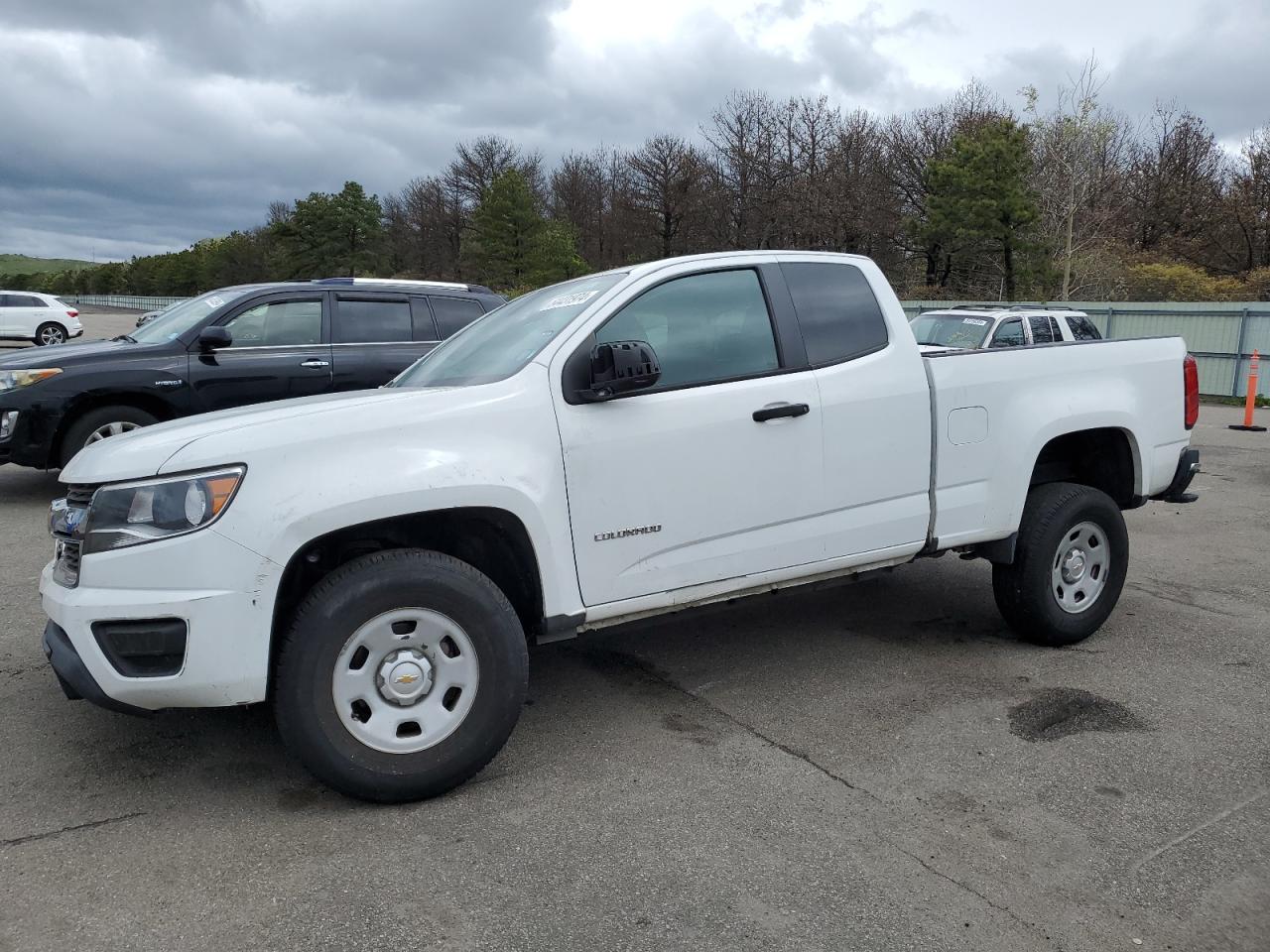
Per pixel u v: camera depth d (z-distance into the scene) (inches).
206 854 117.6
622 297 151.4
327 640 122.9
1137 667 184.7
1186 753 147.3
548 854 118.1
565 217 2571.4
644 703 167.6
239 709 162.7
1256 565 266.1
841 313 170.4
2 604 214.8
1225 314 821.9
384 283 354.6
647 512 147.3
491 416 136.6
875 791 134.8
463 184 2783.0
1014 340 552.4
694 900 108.6
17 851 117.9
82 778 137.0
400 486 126.6
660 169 2031.3
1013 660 188.5
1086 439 205.2
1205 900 109.1
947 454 176.4
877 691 172.7
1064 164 1264.8
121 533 120.7
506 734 134.3
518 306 177.6
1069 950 100.6
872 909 107.2
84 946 99.8
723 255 163.3
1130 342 203.6
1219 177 1813.5
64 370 301.1
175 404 314.0
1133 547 287.3
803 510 161.5
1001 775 139.6
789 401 158.7
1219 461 458.6
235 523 120.8
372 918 104.8
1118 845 120.8
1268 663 187.5
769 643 199.9
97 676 120.6
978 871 114.9
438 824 125.3
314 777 137.9
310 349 333.4
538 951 99.7
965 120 1919.3
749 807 130.1
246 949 99.6
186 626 119.6
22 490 345.4
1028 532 187.6
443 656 130.4
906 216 1737.2
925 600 230.4
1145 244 1804.9
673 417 148.9
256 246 3400.6
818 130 1943.9
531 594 144.6
